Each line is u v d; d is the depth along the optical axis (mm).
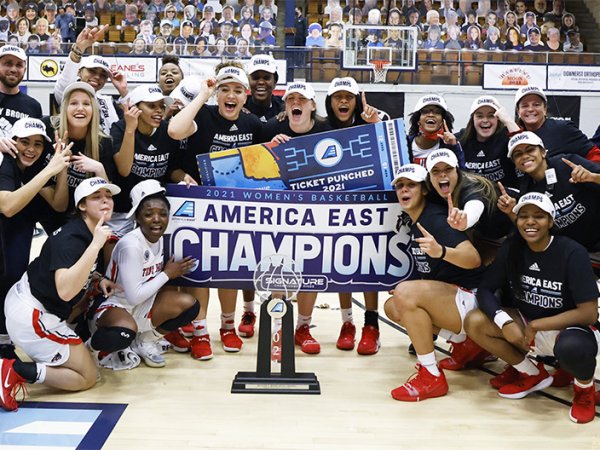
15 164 3291
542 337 3125
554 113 11430
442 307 3211
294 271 3643
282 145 3633
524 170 3355
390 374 3508
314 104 3822
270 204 3604
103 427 2730
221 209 3604
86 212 3074
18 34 13055
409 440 2682
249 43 13266
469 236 3336
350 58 11188
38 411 2893
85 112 3363
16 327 3018
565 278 2965
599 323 3285
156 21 14055
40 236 8797
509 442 2686
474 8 14742
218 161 3625
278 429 2764
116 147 3590
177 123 3502
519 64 11328
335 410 2994
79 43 4227
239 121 3820
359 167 3645
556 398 3215
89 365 3162
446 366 3633
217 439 2645
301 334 3951
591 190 3289
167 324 3561
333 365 3641
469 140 3838
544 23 14117
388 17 13711
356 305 5227
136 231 3393
